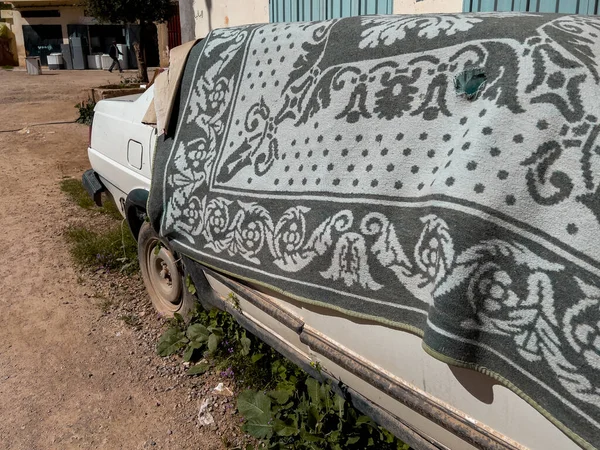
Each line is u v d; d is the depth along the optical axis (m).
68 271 4.89
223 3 7.85
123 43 30.14
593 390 1.46
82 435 2.95
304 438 2.49
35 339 3.86
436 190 1.76
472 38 1.88
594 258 1.48
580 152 1.55
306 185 2.27
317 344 2.33
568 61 1.66
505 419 1.70
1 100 15.95
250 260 2.51
